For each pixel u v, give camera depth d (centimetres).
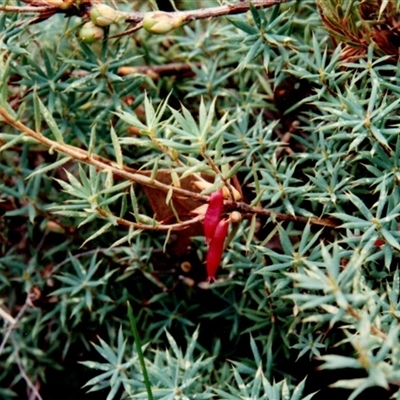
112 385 29
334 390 31
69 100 33
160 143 27
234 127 32
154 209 31
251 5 30
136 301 34
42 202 35
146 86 36
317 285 23
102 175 33
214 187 27
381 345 24
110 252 34
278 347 32
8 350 35
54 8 29
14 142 27
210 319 33
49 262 36
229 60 35
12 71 32
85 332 35
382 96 30
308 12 35
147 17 29
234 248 32
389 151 29
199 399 28
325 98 31
